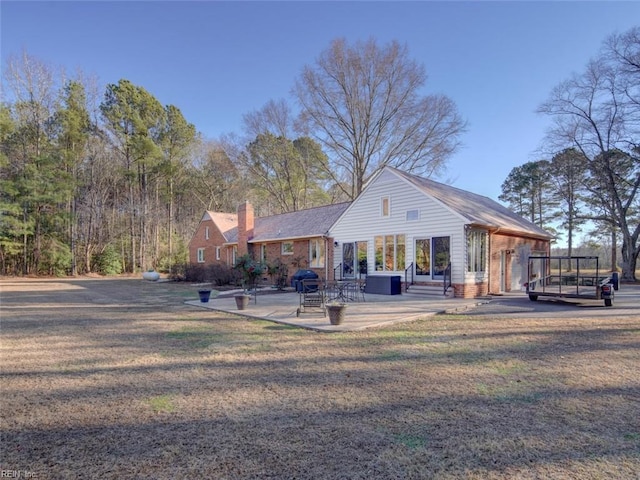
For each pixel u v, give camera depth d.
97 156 33.78
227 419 3.65
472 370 5.15
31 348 6.70
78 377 5.04
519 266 17.55
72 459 2.93
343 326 8.17
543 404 3.94
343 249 18.70
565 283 13.55
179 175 39.09
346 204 22.05
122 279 29.38
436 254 14.70
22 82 29.94
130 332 8.06
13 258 31.25
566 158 28.78
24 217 30.23
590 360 5.59
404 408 3.87
